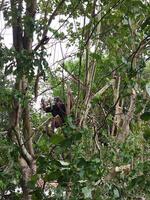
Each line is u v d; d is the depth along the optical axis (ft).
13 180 17.39
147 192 14.79
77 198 11.94
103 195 13.58
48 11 18.44
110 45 17.31
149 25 11.98
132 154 18.44
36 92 17.70
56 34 17.34
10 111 17.47
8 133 17.83
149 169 12.11
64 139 10.09
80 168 10.57
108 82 18.26
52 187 13.08
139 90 12.98
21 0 17.20
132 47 16.34
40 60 16.19
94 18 16.03
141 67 11.89
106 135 18.63
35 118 23.12
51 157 10.75
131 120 21.57
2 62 15.93
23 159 17.58
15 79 17.03
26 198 16.65
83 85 16.37
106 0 15.78
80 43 16.22
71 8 17.67
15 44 17.16
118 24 16.97
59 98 21.09
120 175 15.64
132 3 14.87
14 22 17.07
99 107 20.07
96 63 16.66
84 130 10.77
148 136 11.34
